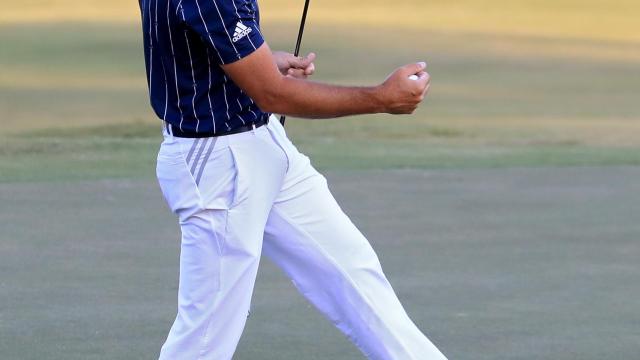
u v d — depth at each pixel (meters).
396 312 15.94
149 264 25.67
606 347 20.22
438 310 22.41
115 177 36.38
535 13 128.00
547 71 86.75
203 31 14.16
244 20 14.25
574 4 134.12
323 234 15.78
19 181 35.44
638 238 28.88
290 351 19.77
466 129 56.69
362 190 34.56
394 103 14.59
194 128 14.73
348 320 16.03
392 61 88.69
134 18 118.69
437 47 99.31
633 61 93.69
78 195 33.12
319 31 107.75
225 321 15.34
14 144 44.19
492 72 85.56
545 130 56.72
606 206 32.75
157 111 14.99
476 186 35.59
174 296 23.17
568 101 71.00
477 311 22.41
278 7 129.12
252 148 14.93
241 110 14.81
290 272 16.06
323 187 15.84
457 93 74.38
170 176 15.09
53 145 44.31
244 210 14.99
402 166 39.56
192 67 14.56
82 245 27.27
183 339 15.43
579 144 50.47
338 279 15.86
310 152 43.78
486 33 111.00
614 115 64.31
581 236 29.02
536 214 31.58
